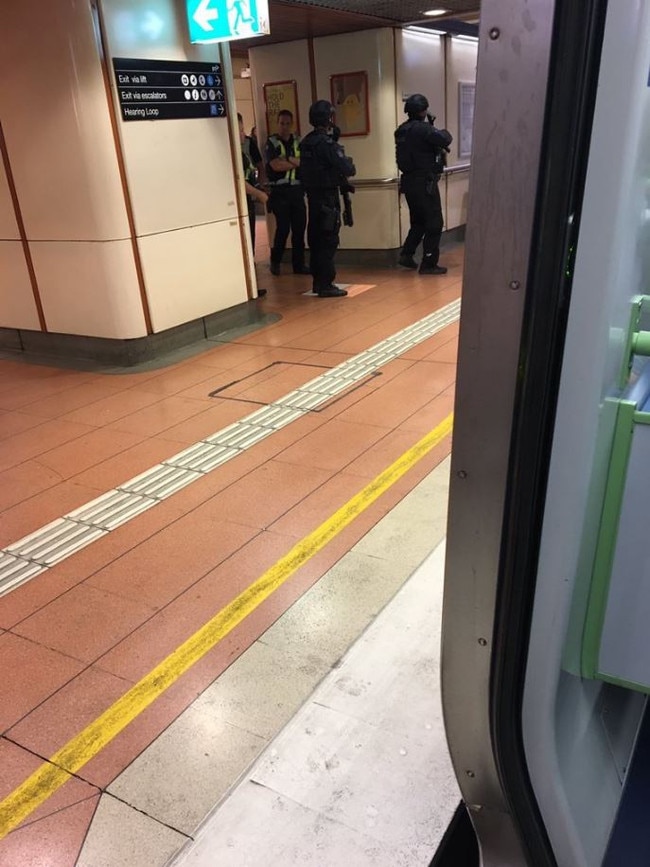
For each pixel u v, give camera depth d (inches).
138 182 215.0
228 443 164.7
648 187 40.0
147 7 206.8
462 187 422.0
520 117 30.2
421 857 65.0
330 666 92.7
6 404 201.5
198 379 211.2
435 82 375.6
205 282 245.8
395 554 116.3
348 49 335.6
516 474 36.1
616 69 30.4
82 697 90.9
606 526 44.0
